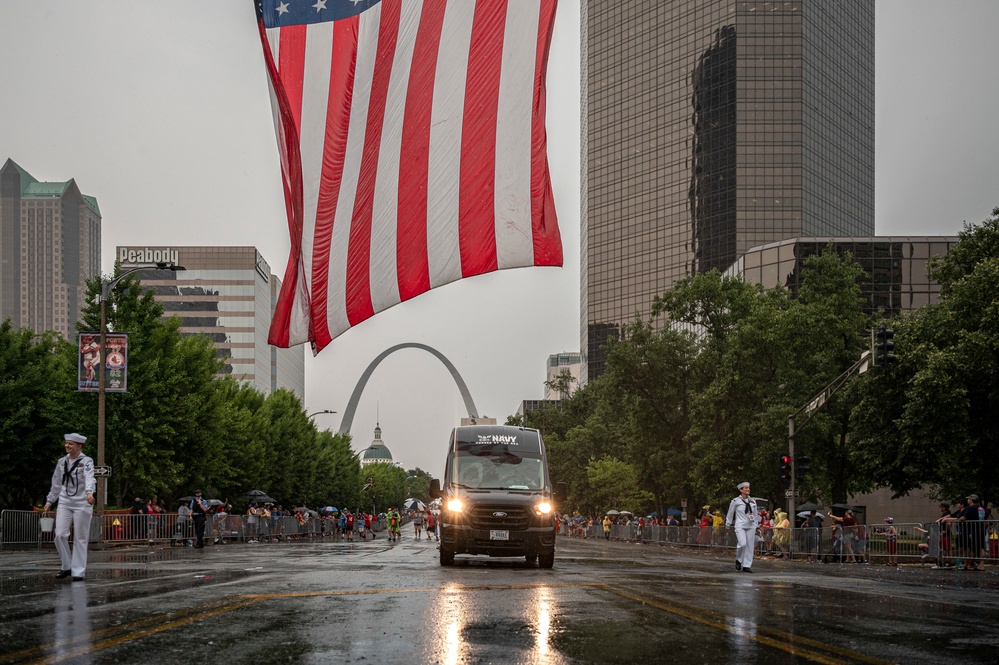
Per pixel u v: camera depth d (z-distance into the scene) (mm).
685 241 149375
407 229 18641
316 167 18984
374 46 18781
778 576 16625
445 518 19078
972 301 33656
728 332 51344
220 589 11445
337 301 18984
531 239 18109
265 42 19047
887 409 34906
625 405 55969
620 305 158375
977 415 33188
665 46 155250
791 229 141750
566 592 11547
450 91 18406
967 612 10039
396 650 6762
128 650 6680
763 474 43688
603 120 164250
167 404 43219
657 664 6332
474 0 18375
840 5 153875
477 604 9906
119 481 43156
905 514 74812
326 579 13445
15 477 41281
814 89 146625
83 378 32969
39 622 8102
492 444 20641
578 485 84875
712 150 146500
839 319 42906
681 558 27359
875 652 7020
